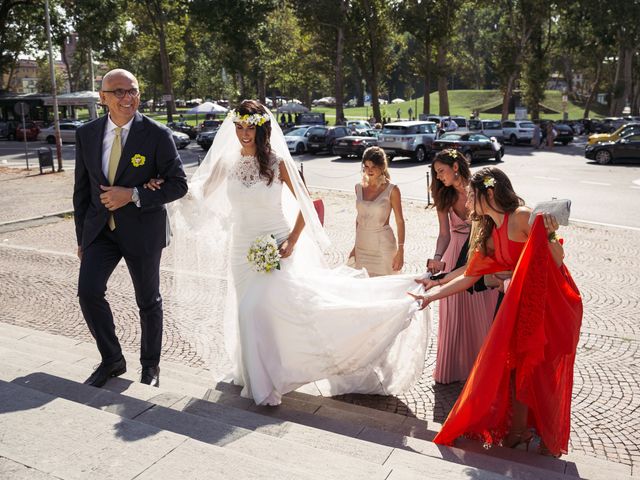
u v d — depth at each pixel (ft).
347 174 69.56
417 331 14.29
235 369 14.39
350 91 373.81
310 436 10.21
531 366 10.43
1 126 134.41
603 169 74.79
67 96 130.52
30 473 6.84
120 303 23.29
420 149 83.76
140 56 232.94
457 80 397.60
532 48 170.50
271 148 13.10
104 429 7.91
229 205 13.83
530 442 11.80
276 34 189.98
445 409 14.42
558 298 10.53
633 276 27.07
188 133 123.03
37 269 28.89
